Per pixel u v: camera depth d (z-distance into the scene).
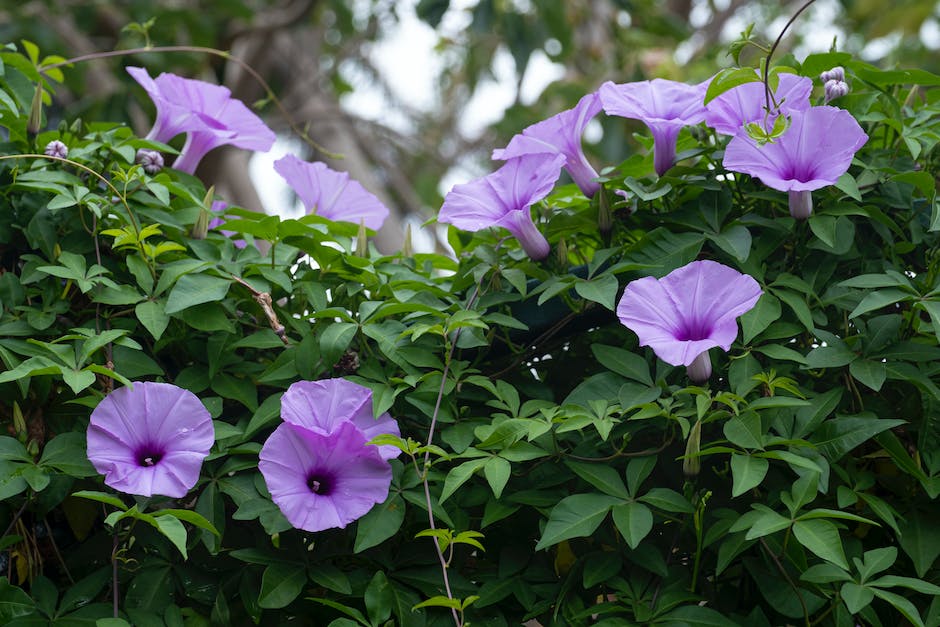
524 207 1.14
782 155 1.11
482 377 1.11
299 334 1.17
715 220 1.13
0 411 1.10
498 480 1.04
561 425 1.08
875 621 1.04
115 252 1.16
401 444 1.05
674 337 1.08
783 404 1.04
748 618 1.05
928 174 1.11
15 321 1.11
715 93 1.09
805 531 1.02
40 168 1.18
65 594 1.07
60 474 1.08
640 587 1.06
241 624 1.08
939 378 1.10
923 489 1.09
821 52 1.16
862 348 1.09
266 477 1.06
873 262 1.14
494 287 1.15
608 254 1.12
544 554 1.11
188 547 1.09
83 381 1.06
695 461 1.05
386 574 1.08
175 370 1.16
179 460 1.06
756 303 1.10
